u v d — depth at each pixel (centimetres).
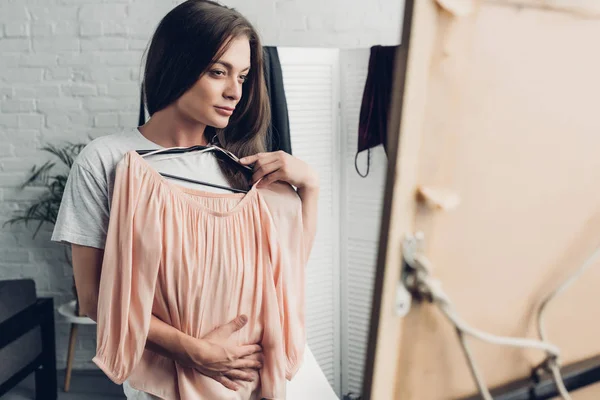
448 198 39
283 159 124
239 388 114
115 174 112
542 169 43
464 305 42
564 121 44
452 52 38
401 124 37
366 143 228
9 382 253
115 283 109
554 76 43
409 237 39
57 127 300
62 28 293
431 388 43
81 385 300
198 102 114
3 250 308
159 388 113
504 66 40
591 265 47
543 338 45
